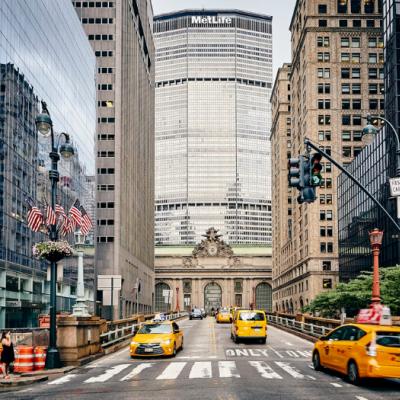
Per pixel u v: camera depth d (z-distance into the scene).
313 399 17.03
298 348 36.38
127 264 116.19
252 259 181.12
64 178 82.38
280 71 143.25
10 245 59.66
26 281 64.25
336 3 106.38
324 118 104.38
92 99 104.00
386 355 19.28
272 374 23.00
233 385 19.86
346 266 95.50
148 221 154.88
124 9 116.81
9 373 24.67
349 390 18.91
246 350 34.81
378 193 78.94
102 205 107.56
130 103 123.00
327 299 71.25
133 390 19.16
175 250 197.00
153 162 171.12
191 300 178.88
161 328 31.69
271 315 74.88
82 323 28.53
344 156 103.62
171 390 18.92
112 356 31.94
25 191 65.50
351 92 104.88
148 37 156.50
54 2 79.12
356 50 105.62
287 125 142.25
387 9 77.62
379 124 103.38
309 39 105.94
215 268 179.12
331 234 103.88
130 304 118.94
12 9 61.50
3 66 58.50
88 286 94.75
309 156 19.55
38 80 71.00
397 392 18.59
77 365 27.03
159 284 181.25
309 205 105.06
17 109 63.06
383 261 76.50
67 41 86.56
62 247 26.39
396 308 58.50
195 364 26.94
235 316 42.12
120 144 109.88
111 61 112.06
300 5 114.50
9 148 60.28
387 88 77.12
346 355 20.91
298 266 117.12
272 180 161.00
